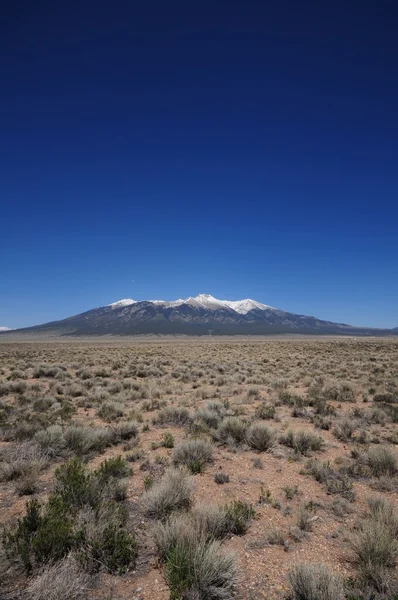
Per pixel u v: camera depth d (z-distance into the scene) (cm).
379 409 1409
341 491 733
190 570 444
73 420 1250
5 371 2795
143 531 573
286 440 1052
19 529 507
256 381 2298
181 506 647
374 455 873
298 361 3556
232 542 553
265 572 483
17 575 452
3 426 1073
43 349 5972
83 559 471
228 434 1079
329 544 555
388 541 505
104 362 3447
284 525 608
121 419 1315
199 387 2102
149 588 447
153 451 964
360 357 4031
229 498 703
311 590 424
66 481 641
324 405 1448
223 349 5791
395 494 734
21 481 732
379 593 444
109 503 587
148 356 4256
